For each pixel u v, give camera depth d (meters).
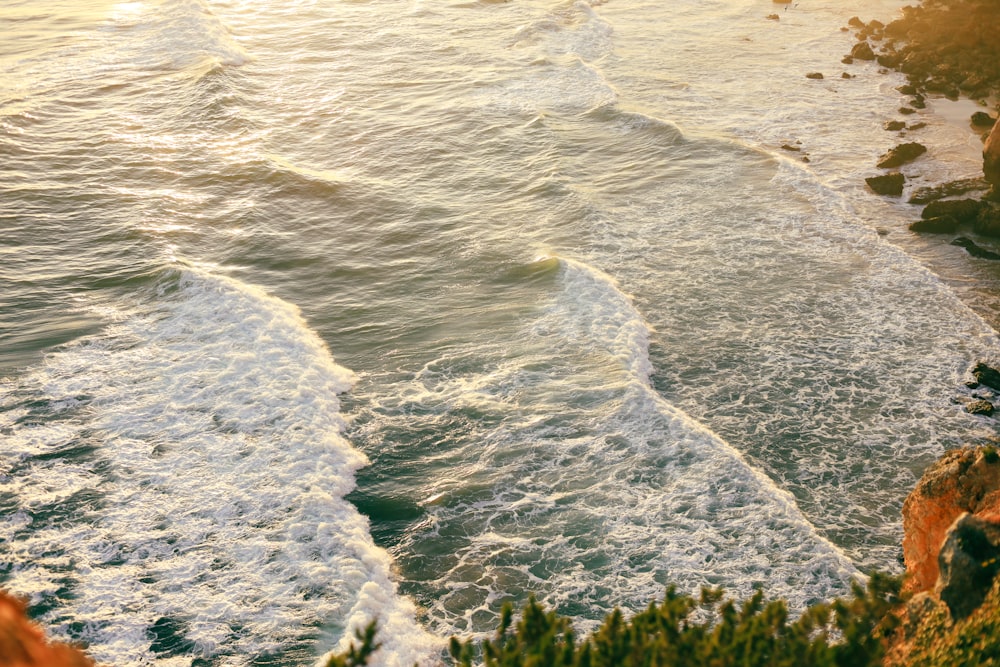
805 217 36.28
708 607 18.84
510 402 25.20
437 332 28.77
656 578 19.64
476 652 17.95
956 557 13.43
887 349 27.89
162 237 34.09
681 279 31.69
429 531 21.06
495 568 20.06
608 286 30.50
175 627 18.34
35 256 32.41
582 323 28.70
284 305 30.16
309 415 24.41
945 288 31.25
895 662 13.38
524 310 29.73
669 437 23.62
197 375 25.89
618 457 23.08
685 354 27.67
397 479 22.59
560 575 19.83
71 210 36.06
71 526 20.66
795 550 20.20
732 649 10.93
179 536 20.50
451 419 24.62
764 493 21.77
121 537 20.42
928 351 27.83
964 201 36.72
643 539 20.64
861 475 22.97
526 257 33.09
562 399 25.22
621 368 26.31
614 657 10.87
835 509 21.89
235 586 19.33
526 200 38.06
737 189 38.84
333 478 22.31
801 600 18.97
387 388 26.03
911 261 32.97
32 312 28.88
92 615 18.48
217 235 35.03
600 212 36.47
